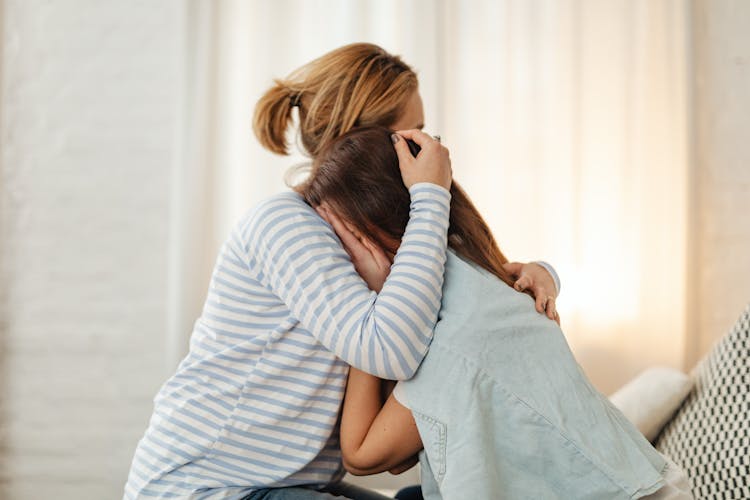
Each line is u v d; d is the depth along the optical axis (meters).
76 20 2.45
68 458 2.43
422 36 2.41
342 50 1.37
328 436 1.07
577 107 2.49
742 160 2.51
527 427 0.95
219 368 1.06
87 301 2.44
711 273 2.52
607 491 0.92
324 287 0.99
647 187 2.49
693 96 2.45
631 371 2.49
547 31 2.49
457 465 0.92
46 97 2.44
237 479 1.04
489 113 2.49
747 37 2.51
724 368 1.60
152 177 2.45
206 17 2.35
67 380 2.43
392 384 1.11
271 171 2.41
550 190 2.48
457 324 0.99
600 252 2.49
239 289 1.07
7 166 2.43
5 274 2.43
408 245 1.00
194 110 2.34
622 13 2.50
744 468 1.44
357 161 1.09
